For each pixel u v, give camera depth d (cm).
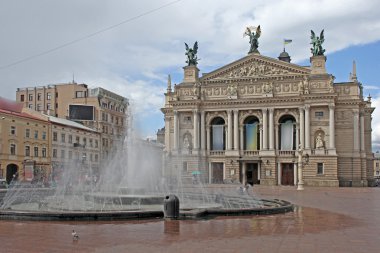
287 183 10750
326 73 10494
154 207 3375
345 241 1941
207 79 11544
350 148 10494
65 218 2528
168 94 12219
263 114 10938
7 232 2112
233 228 2300
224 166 11212
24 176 8450
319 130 10450
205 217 2773
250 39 11338
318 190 7900
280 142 10975
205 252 1664
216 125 11519
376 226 2469
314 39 10719
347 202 4588
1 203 3806
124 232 2119
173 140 11794
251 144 11206
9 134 9475
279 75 10900
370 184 11219
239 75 11262
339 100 10569
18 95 14312
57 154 11119
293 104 10725
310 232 2202
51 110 12988
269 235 2083
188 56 11881
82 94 13850
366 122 11444
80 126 12500
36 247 1747
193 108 11431
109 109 14288
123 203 3556
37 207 3391
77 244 1811
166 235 2042
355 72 10644
